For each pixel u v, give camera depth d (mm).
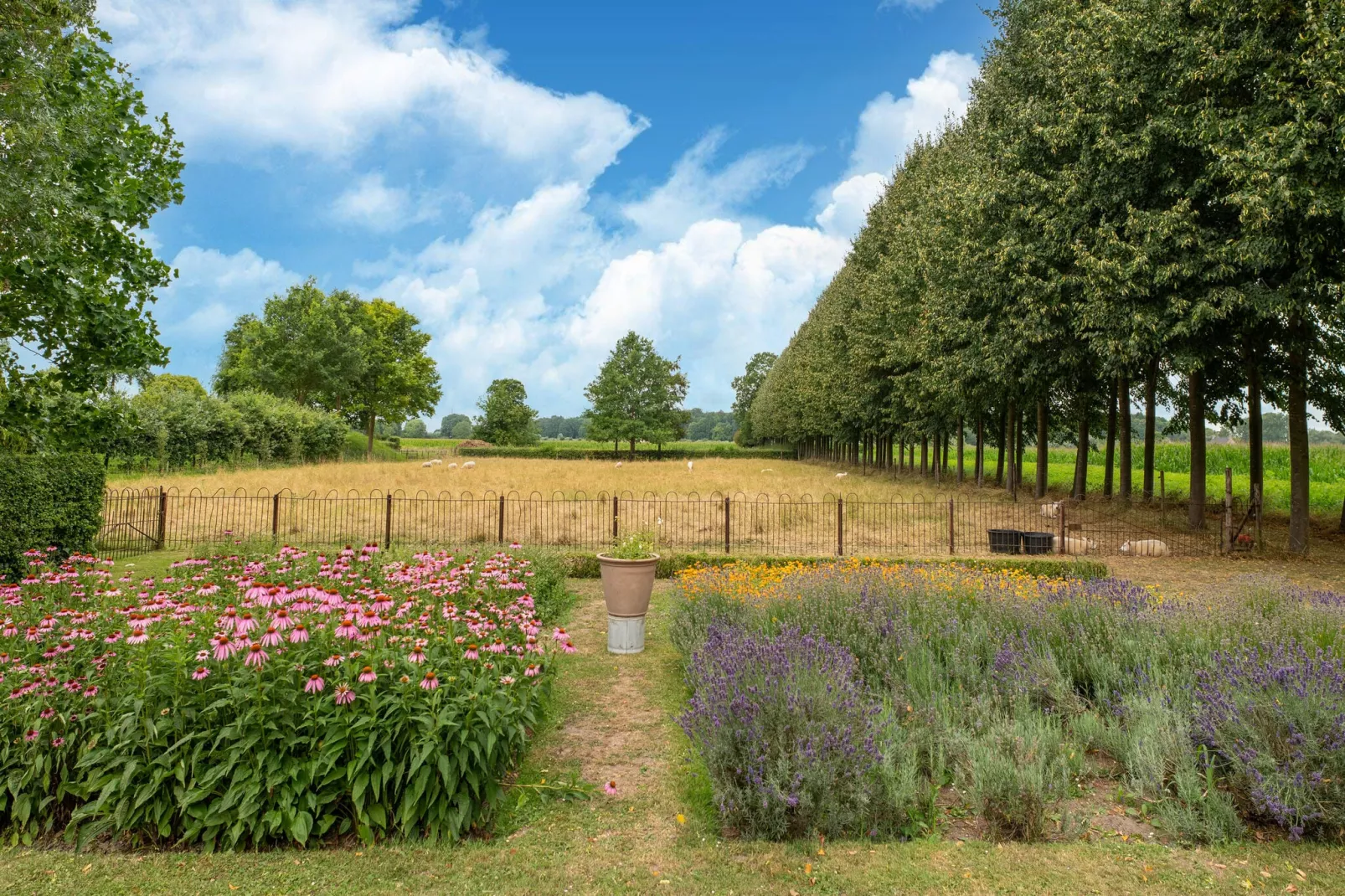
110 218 11227
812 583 6887
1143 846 3449
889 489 26500
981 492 25953
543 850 3381
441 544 13055
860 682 4746
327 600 3855
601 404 65312
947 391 19953
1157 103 12547
